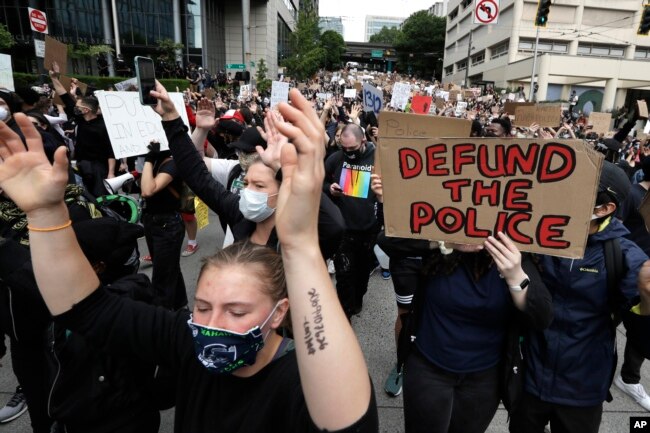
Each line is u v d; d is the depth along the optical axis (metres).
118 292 1.61
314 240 0.87
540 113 6.86
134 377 1.65
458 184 1.56
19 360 2.00
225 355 1.07
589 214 1.42
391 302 4.32
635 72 41.94
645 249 3.24
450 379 1.86
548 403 1.90
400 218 1.67
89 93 8.18
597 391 1.87
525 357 1.94
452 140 1.53
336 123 6.43
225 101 18.09
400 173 1.62
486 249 1.72
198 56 34.75
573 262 1.81
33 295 1.67
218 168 3.47
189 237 5.32
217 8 38.88
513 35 47.78
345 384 0.83
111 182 3.62
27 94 4.97
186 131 2.47
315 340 0.84
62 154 1.10
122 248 1.78
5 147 1.09
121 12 32.31
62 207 1.15
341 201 3.74
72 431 1.66
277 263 1.14
